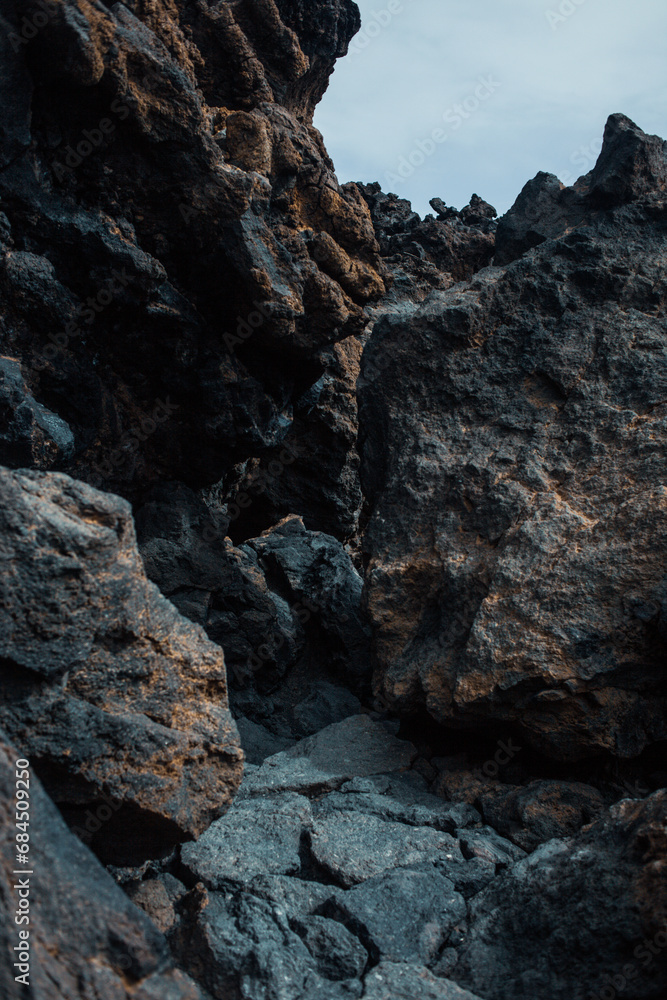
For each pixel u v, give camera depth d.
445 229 15.33
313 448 11.87
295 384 8.98
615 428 6.53
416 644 6.60
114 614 3.87
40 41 6.05
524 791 5.64
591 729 5.48
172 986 2.84
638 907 3.85
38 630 3.56
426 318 7.45
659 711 5.50
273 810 5.55
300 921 4.33
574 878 4.27
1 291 6.71
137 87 6.57
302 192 8.76
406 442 7.33
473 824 5.62
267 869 4.89
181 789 4.02
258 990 3.86
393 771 6.35
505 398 7.15
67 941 2.73
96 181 6.89
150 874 4.77
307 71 10.61
